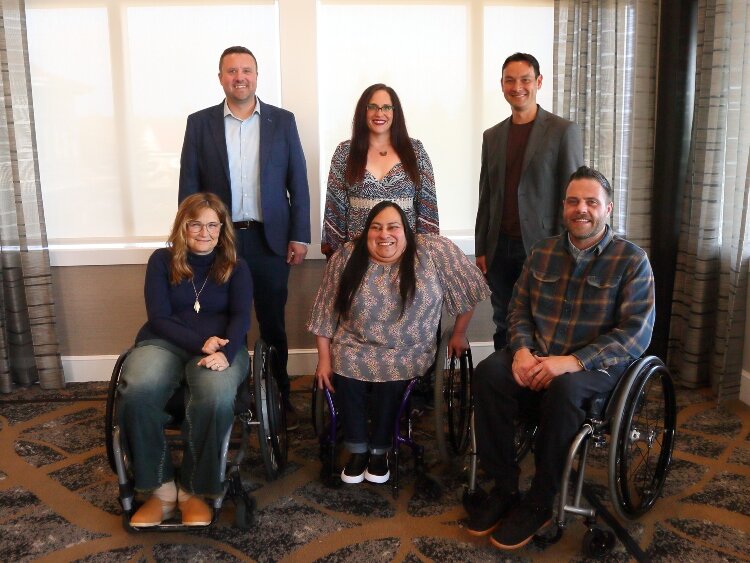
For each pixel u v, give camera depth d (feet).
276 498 7.68
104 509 7.45
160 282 7.63
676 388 10.73
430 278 7.79
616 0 10.37
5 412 10.21
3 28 10.09
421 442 9.08
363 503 7.55
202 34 10.80
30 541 6.84
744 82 9.41
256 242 9.46
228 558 6.53
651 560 6.39
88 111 10.94
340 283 7.81
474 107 11.21
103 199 11.22
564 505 6.43
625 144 10.86
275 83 10.96
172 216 11.32
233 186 9.34
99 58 10.81
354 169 8.79
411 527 7.05
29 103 10.39
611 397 6.57
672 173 10.56
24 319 11.08
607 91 10.62
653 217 10.89
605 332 6.86
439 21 10.94
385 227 7.56
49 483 8.05
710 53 9.93
